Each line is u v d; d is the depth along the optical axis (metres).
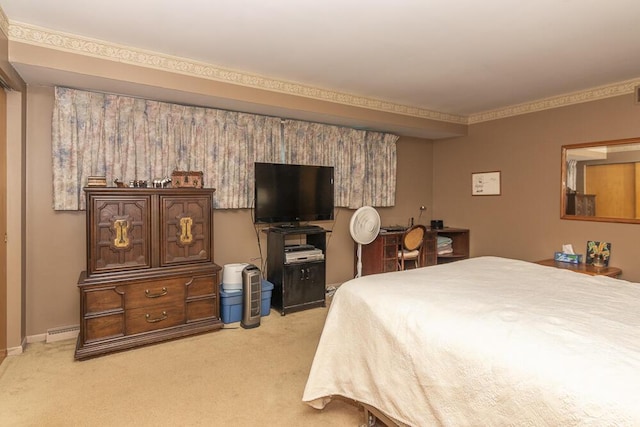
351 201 4.68
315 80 3.58
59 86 2.95
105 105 3.14
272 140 4.04
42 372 2.51
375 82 3.63
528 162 4.41
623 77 3.46
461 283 2.17
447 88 3.82
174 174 3.17
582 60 3.02
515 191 4.56
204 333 3.23
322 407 2.06
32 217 2.98
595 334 1.38
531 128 4.37
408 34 2.54
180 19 2.36
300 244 4.34
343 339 2.03
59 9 2.25
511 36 2.56
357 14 2.27
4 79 2.45
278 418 2.02
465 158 5.18
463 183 5.21
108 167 3.16
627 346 1.29
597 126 3.78
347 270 4.81
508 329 1.44
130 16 2.32
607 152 3.72
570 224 4.04
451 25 2.40
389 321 1.76
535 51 2.83
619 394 1.04
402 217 5.33
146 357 2.75
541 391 1.16
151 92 3.12
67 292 3.13
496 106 4.57
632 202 3.56
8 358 2.71
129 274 2.87
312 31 2.51
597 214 3.81
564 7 2.16
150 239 2.97
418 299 1.83
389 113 4.35
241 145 3.83
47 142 3.01
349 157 4.63
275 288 3.92
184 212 3.13
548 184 4.22
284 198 3.98
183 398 2.21
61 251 3.10
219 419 2.00
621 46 2.73
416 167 5.46
